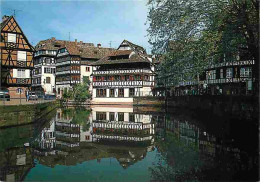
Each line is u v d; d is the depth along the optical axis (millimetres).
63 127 21750
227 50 15648
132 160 11508
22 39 35469
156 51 19422
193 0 16078
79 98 53250
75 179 9000
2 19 38094
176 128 20625
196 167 10039
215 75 39031
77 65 59750
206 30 16109
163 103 43719
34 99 29469
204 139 15633
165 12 17656
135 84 49438
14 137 16344
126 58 51344
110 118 28484
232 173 9180
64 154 12484
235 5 14695
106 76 52844
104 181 8727
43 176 9297
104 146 14281
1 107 15852
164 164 10797
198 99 27938
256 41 14266
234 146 13289
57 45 66000
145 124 23547
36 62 66000
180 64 18766
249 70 34250
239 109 16547
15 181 8734
